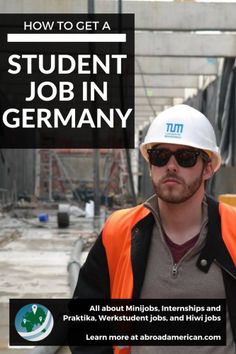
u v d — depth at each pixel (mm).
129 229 2227
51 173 34562
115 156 31469
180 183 2129
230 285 2088
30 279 9070
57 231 17031
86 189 35281
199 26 13266
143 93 23000
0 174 24406
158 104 25500
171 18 13242
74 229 17641
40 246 13367
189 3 13250
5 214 22906
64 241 14375
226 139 16734
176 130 2170
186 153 2145
